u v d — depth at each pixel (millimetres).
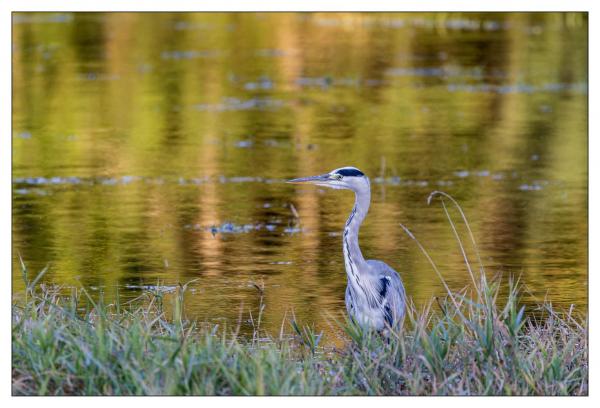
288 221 14719
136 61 29812
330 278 11875
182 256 12773
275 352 8203
